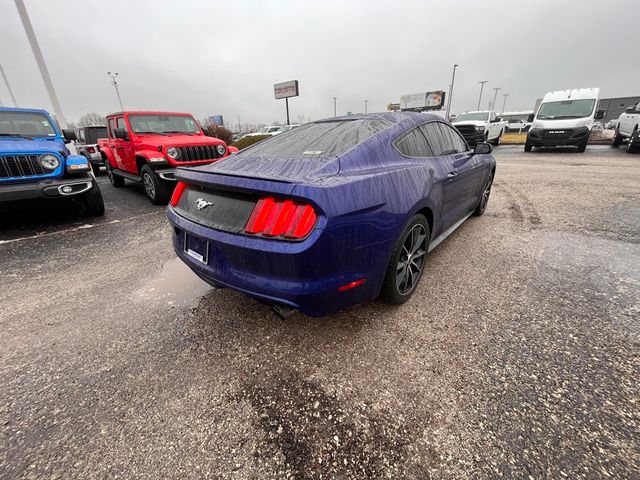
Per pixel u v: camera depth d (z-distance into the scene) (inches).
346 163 77.4
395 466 52.1
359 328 86.3
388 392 66.1
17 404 66.7
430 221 103.1
